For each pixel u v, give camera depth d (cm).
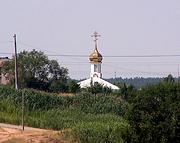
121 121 12825
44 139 10644
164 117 8494
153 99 8606
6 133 11688
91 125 11400
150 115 8556
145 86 8850
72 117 14375
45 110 15188
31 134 11181
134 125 8650
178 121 8388
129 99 8894
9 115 14225
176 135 8400
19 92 15400
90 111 15488
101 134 10725
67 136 10869
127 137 8731
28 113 14762
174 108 8425
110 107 15562
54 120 13675
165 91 8606
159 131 8431
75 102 15838
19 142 10469
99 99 15950
